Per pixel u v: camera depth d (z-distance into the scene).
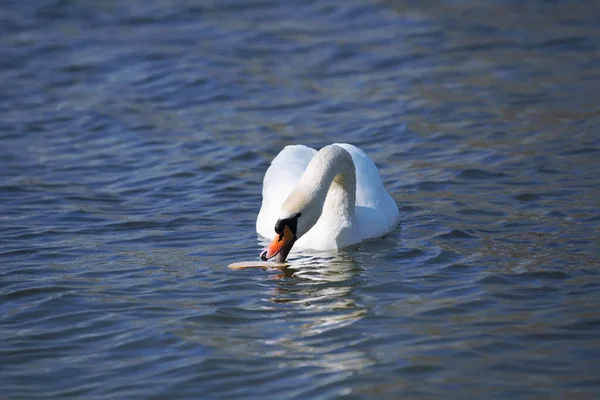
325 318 10.88
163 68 25.56
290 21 30.28
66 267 12.90
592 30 27.69
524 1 31.42
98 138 20.27
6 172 17.92
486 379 9.20
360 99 22.58
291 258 13.28
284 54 26.75
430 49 26.62
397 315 10.89
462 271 12.32
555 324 10.42
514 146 18.50
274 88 23.77
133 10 32.12
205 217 15.27
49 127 21.05
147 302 11.52
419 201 15.73
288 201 12.99
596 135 18.77
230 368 9.62
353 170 13.70
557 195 15.43
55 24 30.47
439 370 9.44
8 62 26.48
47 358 10.02
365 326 10.59
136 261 13.12
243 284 12.12
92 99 23.16
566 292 11.35
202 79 24.52
